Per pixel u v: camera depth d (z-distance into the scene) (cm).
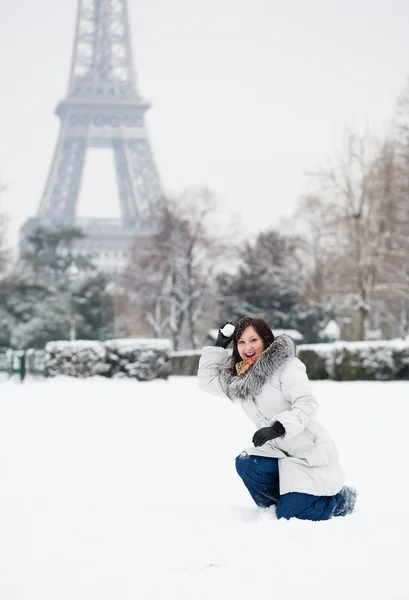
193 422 1371
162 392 2014
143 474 877
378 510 642
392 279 4916
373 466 892
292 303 6059
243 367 630
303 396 602
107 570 485
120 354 2491
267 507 639
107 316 7019
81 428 1312
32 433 1251
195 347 6756
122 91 15662
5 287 7038
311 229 5381
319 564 479
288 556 497
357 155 4297
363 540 530
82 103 15550
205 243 6481
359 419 1362
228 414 1480
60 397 1900
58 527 603
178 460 971
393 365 2462
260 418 628
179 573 474
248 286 6109
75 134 15538
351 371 2466
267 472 622
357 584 445
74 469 915
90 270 9494
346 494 620
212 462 949
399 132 4581
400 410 1502
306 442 609
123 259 12612
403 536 540
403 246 4506
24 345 6969
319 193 4628
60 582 466
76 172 15488
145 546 536
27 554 529
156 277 6675
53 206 15175
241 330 634
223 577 461
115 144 15625
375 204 4328
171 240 6456
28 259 9481
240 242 6600
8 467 930
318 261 5259
